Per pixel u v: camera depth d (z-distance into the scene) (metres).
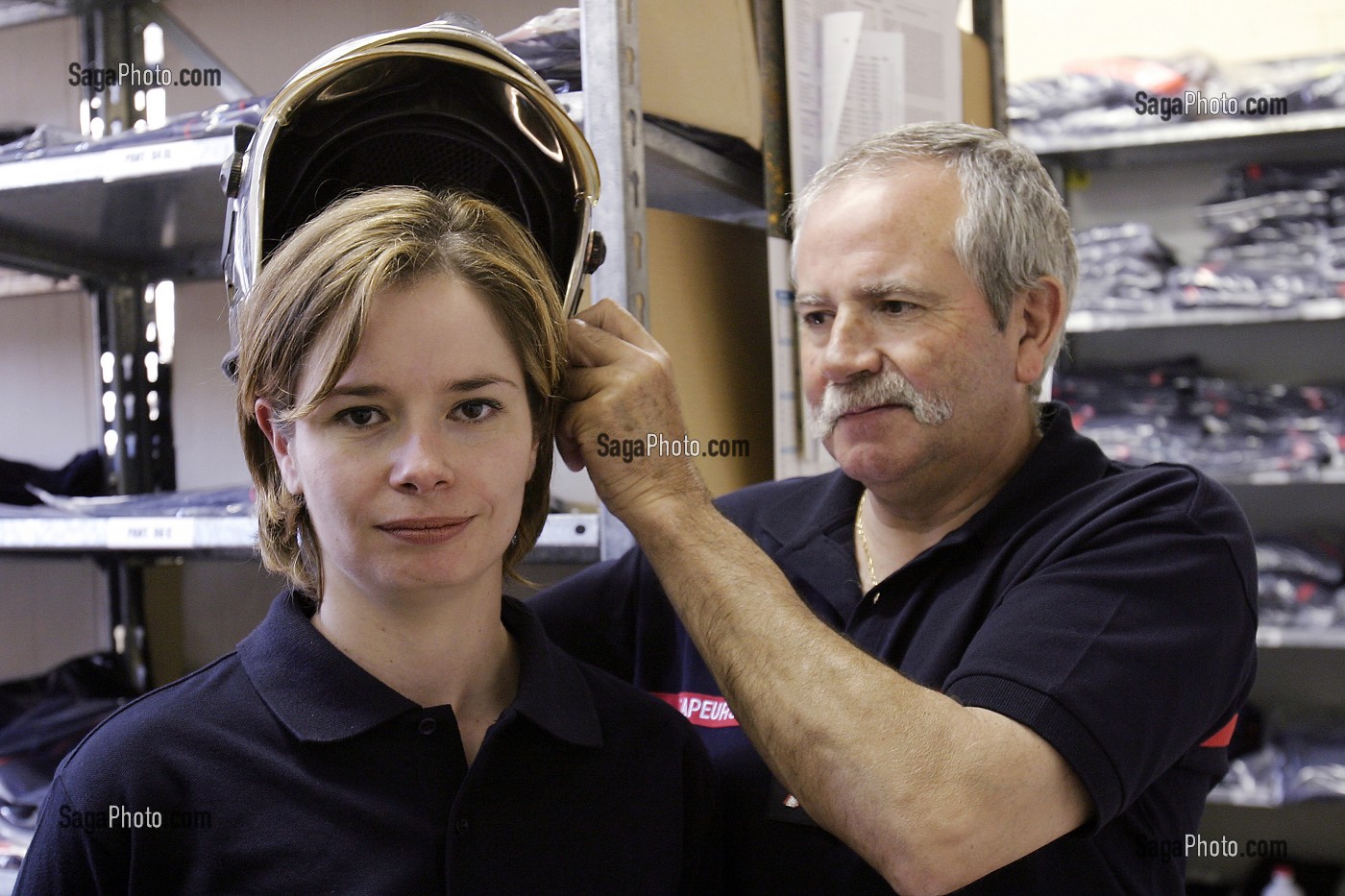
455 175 0.81
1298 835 2.49
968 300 0.90
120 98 1.75
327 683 0.69
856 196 0.91
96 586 1.89
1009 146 0.95
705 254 1.23
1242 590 0.86
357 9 1.64
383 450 0.64
